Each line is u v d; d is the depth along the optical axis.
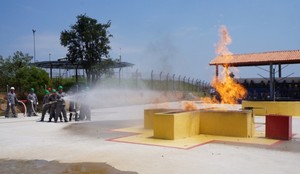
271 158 8.04
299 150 9.05
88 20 25.12
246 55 32.41
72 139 11.14
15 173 6.96
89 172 6.93
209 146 9.64
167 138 10.86
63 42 25.17
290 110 19.70
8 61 30.34
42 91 26.09
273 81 30.56
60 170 7.13
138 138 11.17
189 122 11.41
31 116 21.31
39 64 31.53
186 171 6.83
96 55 25.44
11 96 20.45
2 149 9.44
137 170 6.98
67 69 32.94
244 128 11.30
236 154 8.52
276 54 30.53
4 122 17.11
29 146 9.88
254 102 20.44
